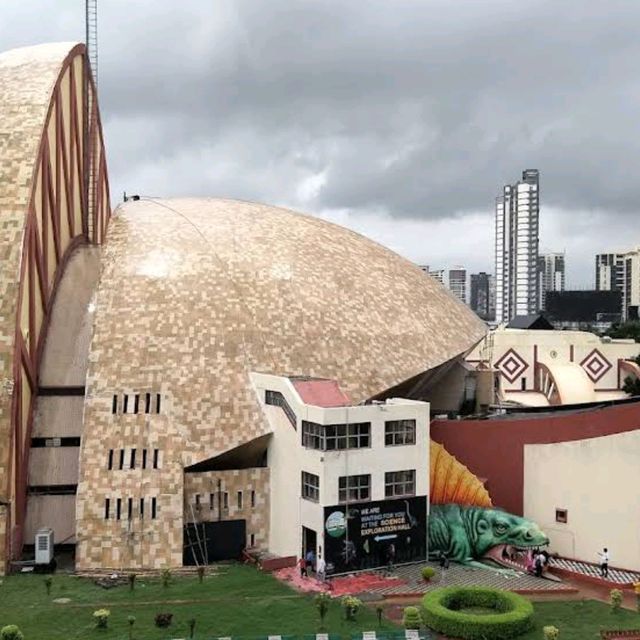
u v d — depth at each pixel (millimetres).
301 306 55719
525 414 54500
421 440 46906
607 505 46688
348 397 52688
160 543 45438
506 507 50906
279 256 59031
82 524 45188
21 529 47656
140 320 51375
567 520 48312
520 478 50406
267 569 44969
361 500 44875
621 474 46188
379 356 55969
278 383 48406
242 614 37750
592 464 47375
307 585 42344
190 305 52625
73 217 64688
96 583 42438
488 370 65812
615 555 46188
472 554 47250
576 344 101062
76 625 36062
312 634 34906
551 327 120500
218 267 55594
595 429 47469
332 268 60750
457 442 52438
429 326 61156
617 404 52125
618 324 185000
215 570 45156
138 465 46781
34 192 50906
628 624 37250
